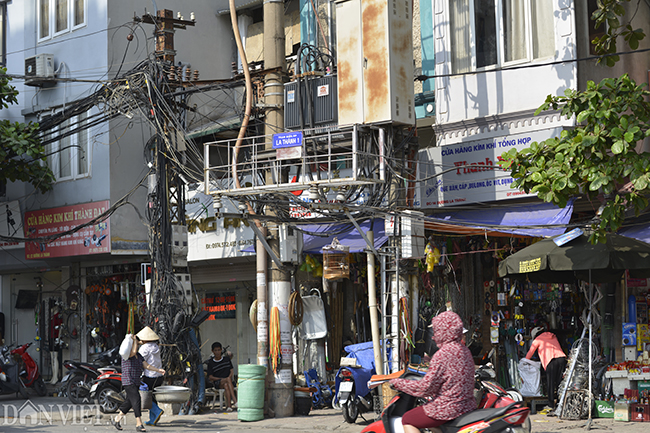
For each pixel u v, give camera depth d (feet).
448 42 49.70
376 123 42.70
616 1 39.52
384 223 47.83
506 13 47.44
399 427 25.30
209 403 55.72
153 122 52.60
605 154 33.47
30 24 70.95
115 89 53.57
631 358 43.37
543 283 48.08
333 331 55.06
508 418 22.49
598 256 36.68
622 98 33.88
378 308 51.55
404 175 43.70
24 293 76.79
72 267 71.67
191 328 51.37
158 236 51.47
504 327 49.67
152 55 58.44
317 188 38.78
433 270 47.83
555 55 44.98
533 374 43.09
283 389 46.93
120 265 68.28
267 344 47.78
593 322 42.27
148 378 43.21
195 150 55.47
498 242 50.11
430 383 22.75
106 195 62.08
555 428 37.63
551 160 34.45
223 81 54.70
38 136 65.51
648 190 37.65
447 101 49.42
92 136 63.77
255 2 71.77
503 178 44.27
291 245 47.42
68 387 58.18
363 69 43.50
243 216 42.11
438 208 47.01
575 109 34.86
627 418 39.04
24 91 71.15
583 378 40.63
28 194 69.41
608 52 39.99
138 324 67.31
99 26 64.59
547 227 37.73
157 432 40.96
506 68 45.11
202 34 72.08
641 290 45.44
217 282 64.75
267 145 48.60
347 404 41.91
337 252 46.62
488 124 47.50
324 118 45.60
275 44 48.93
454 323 23.15
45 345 76.02
